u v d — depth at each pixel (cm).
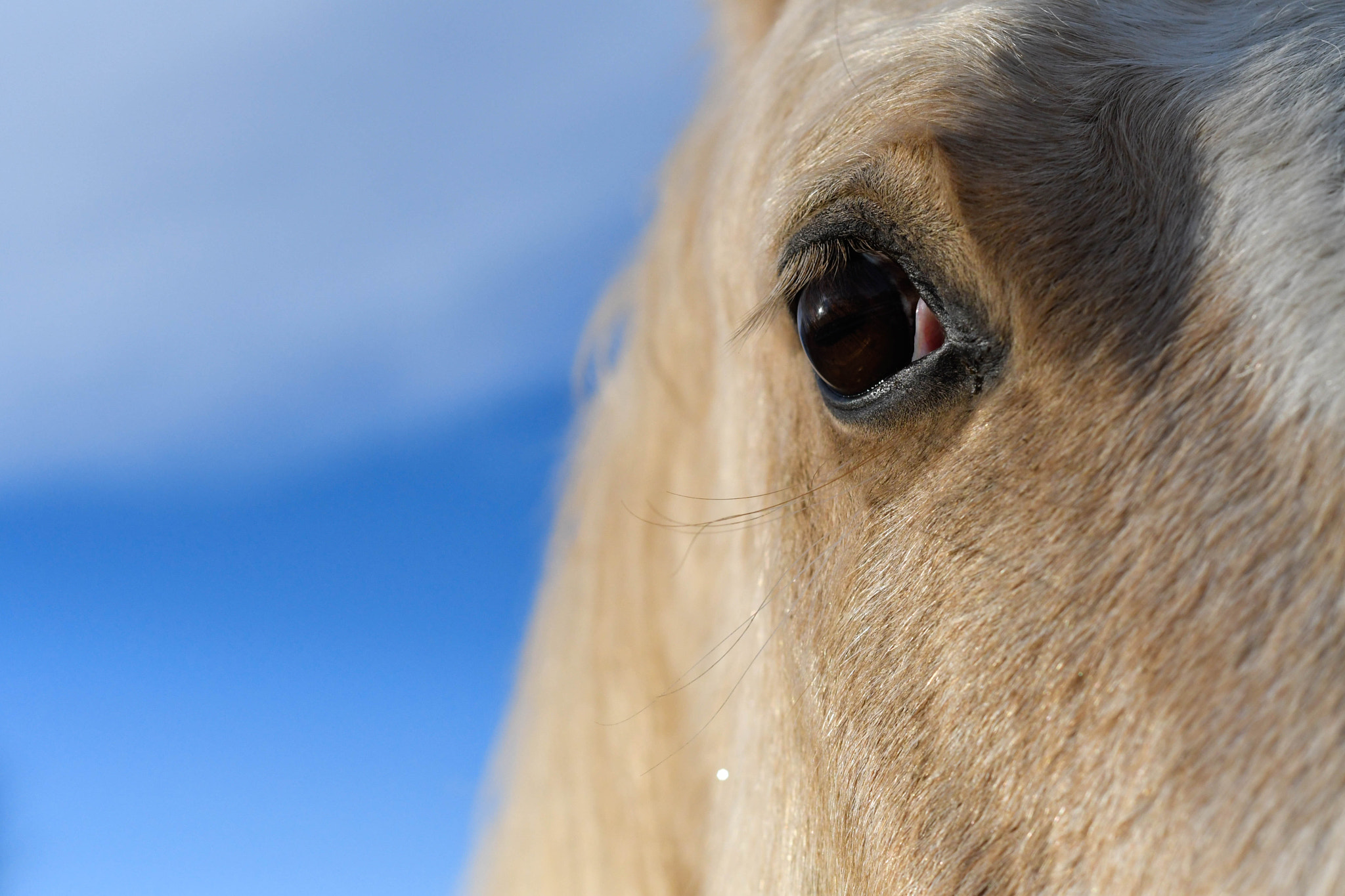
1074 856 63
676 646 90
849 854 70
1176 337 65
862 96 71
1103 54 69
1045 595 65
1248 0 70
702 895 87
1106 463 65
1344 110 65
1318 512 61
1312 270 63
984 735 65
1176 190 66
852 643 70
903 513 69
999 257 67
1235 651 61
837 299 70
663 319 91
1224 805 61
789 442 76
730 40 91
